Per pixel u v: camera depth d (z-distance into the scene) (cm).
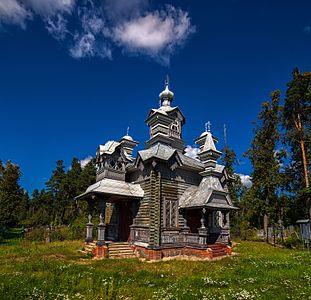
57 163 6284
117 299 840
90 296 845
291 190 3222
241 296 863
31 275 1131
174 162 2005
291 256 1883
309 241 2520
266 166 3262
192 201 1952
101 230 1811
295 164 3266
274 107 3466
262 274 1221
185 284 1038
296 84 3108
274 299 848
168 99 2709
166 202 1933
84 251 1942
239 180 4009
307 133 2998
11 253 1902
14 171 4231
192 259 1773
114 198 2086
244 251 2250
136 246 1903
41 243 2619
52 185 6072
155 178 1900
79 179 5503
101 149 2164
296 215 3172
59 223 4753
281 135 3262
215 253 1858
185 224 1991
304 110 3081
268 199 3189
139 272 1268
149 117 2341
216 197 1984
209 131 2683
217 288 998
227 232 2303
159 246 1766
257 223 3816
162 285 1046
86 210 4209
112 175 2083
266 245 2783
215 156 2192
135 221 2014
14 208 3978
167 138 2200
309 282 1058
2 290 872
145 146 2380
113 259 1688
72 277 1076
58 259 1641
